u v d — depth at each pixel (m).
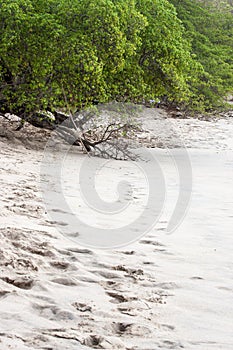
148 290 6.23
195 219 10.05
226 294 6.23
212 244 8.36
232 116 36.75
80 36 16.70
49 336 4.78
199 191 13.03
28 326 4.98
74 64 16.67
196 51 39.16
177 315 5.55
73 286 6.16
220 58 40.75
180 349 4.79
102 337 4.85
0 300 5.54
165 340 4.94
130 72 19.22
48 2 17.78
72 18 17.14
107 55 17.22
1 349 4.45
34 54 16.91
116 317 5.39
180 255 7.68
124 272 6.78
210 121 33.09
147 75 20.34
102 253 7.48
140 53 19.80
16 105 17.72
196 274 6.88
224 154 21.05
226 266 7.28
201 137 25.77
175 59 20.16
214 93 37.12
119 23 17.36
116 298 5.92
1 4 17.05
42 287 5.95
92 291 6.05
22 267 6.46
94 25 16.95
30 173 12.68
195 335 5.10
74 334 4.86
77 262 6.97
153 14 20.11
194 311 5.70
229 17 47.31
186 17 43.31
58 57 16.67
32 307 5.45
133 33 18.27
